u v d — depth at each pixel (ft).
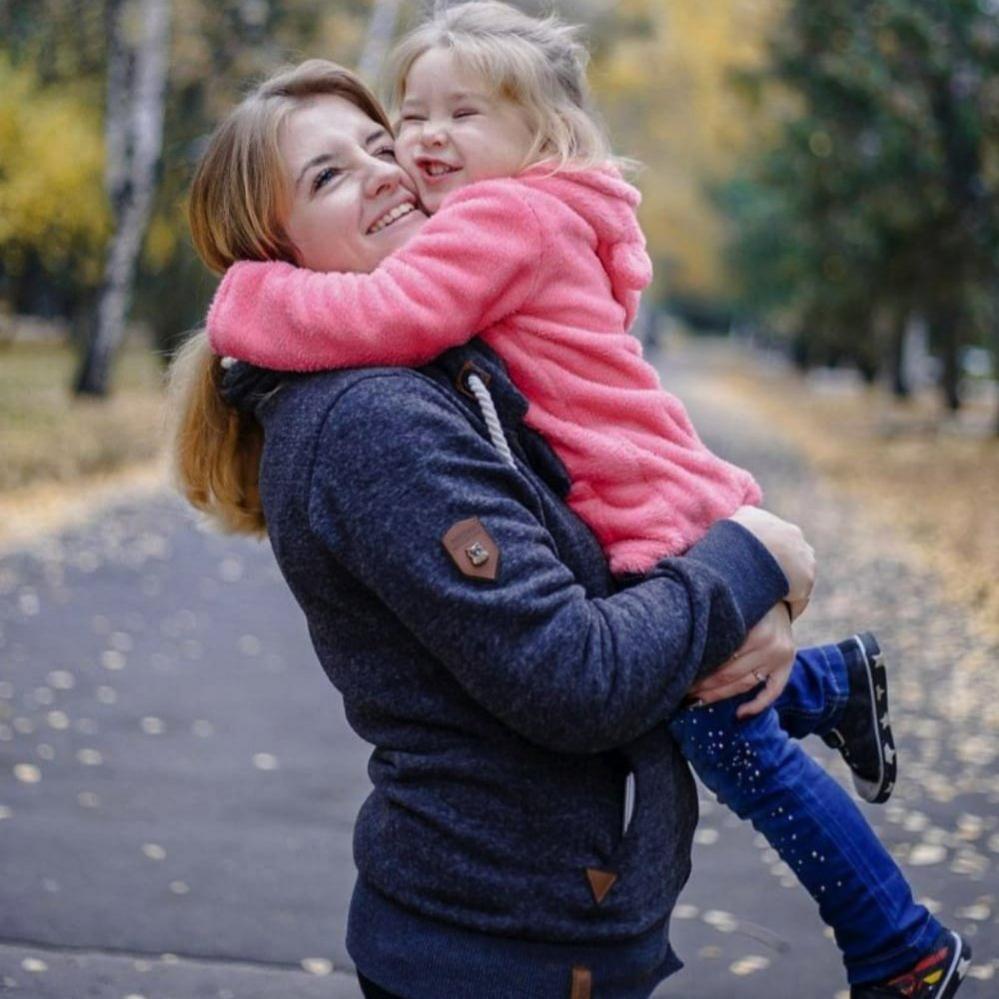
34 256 76.33
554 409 6.01
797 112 76.69
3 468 49.67
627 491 6.01
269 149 6.21
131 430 64.90
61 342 131.03
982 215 68.18
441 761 5.80
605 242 6.22
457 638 5.45
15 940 13.34
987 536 44.65
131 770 18.95
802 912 14.56
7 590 31.86
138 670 24.75
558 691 5.40
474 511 5.51
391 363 5.83
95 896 14.48
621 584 5.99
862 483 59.93
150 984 12.51
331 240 6.21
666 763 6.04
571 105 6.34
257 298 5.95
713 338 343.67
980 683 25.32
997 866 15.98
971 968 13.10
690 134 93.45
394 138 6.63
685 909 14.62
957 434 84.53
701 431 87.20
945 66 63.52
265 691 23.53
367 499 5.55
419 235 5.94
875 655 6.74
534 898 5.75
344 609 5.88
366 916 6.07
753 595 5.82
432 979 5.81
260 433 6.73
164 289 82.17
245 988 12.51
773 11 67.26
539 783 5.78
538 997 5.77
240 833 16.61
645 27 73.15
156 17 67.46
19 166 57.93
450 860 5.78
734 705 6.06
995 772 19.77
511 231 5.89
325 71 6.45
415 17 6.79
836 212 73.67
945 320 92.32
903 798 18.52
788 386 157.17
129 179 69.56
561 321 6.03
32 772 18.69
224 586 33.76
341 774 19.06
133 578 34.32
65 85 68.33
